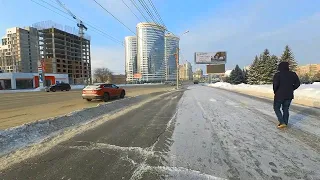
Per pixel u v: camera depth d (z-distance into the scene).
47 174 3.93
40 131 6.70
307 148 4.95
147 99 18.58
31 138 6.19
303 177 3.61
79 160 4.55
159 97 20.58
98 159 4.58
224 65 76.75
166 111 11.22
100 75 125.94
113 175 3.83
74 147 5.41
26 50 91.75
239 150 4.91
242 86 36.50
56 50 101.38
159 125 7.79
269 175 3.70
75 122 8.39
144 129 7.22
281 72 6.80
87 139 6.12
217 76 133.12
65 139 6.16
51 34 99.69
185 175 3.76
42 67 54.31
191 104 13.95
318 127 6.86
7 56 92.69
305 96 14.95
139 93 29.97
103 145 5.53
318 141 5.45
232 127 7.12
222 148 5.08
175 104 14.30
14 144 5.61
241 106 12.34
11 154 4.98
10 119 10.05
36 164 4.39
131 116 9.94
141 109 12.24
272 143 5.34
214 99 17.06
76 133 6.85
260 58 74.62
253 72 78.81
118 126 7.81
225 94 23.14
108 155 4.80
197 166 4.12
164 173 3.85
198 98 18.36
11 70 91.06
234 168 4.00
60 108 14.14
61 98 23.33
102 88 18.89
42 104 17.08
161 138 6.05
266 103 13.73
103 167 4.17
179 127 7.35
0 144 5.33
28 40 92.56
